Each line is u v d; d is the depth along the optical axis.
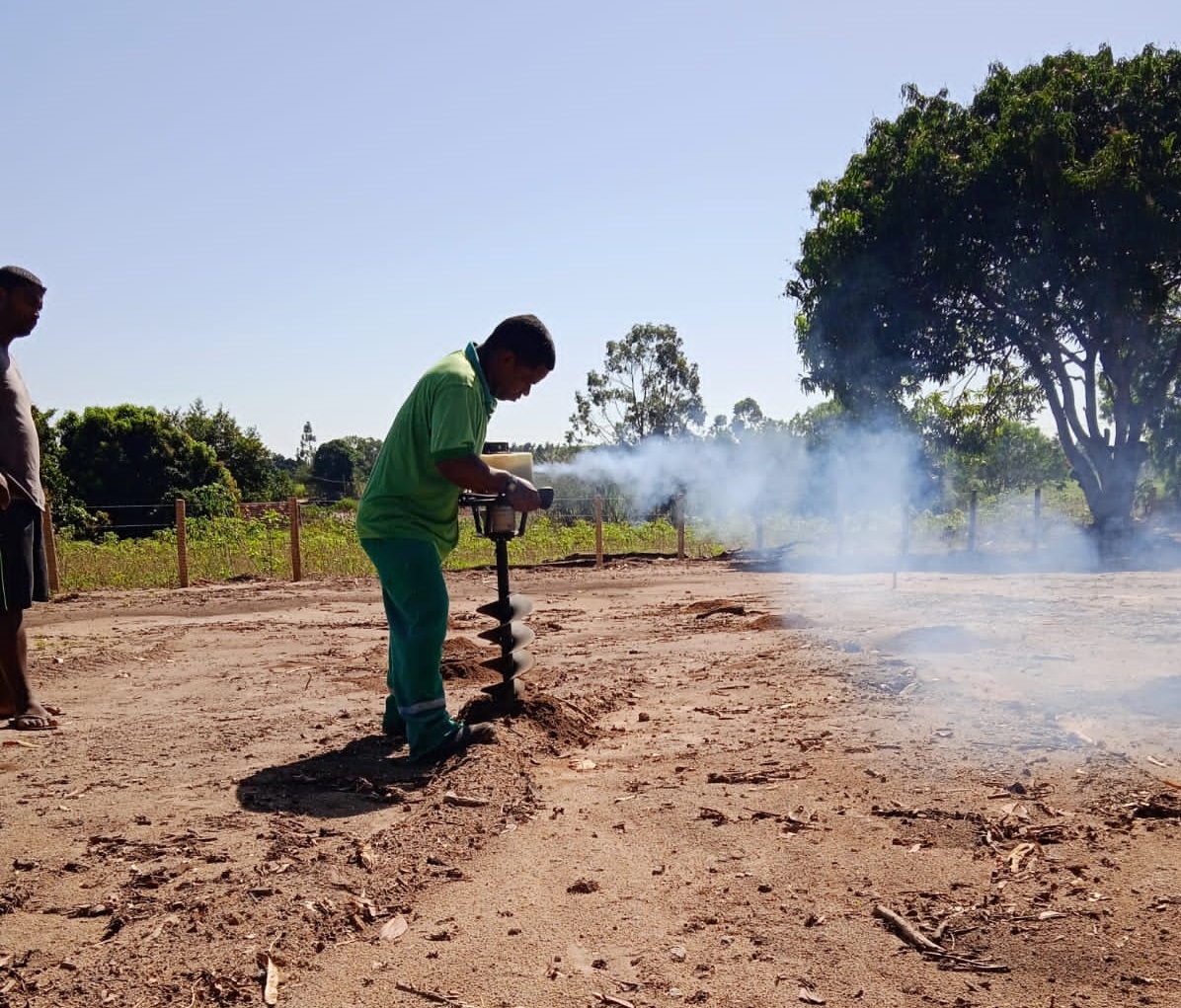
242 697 6.71
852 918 2.92
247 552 18.78
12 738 5.47
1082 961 2.64
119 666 8.12
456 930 2.90
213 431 47.94
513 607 5.42
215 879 3.33
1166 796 3.82
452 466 4.57
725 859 3.39
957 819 3.71
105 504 37.94
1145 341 21.66
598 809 3.97
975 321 22.02
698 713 5.71
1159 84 20.86
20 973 2.71
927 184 21.08
